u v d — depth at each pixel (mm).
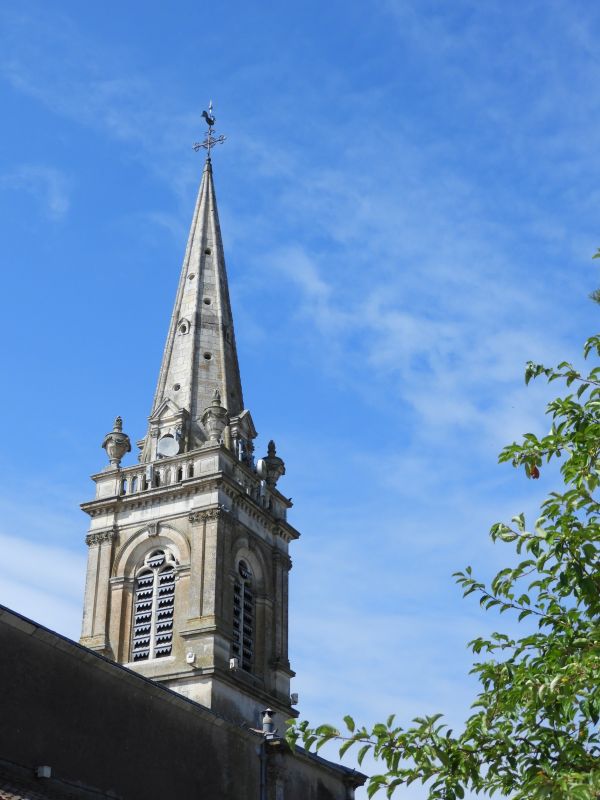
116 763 32562
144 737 34375
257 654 49688
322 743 18297
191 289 60188
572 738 17562
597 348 18891
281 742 41406
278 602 51844
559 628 18469
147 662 46781
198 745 37375
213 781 37562
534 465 18688
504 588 18812
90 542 50938
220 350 58406
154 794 33938
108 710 33000
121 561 49969
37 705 29984
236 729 39781
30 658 30266
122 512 51250
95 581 49875
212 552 47844
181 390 56344
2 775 27844
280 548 53562
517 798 16312
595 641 17266
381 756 18000
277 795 40719
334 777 46844
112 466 52812
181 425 54156
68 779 30266
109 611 49000
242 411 56625
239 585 49531
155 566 49406
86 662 32562
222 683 45031
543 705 17312
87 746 31469
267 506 53844
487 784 17844
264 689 48812
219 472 49281
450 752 17859
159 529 49906
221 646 46031
